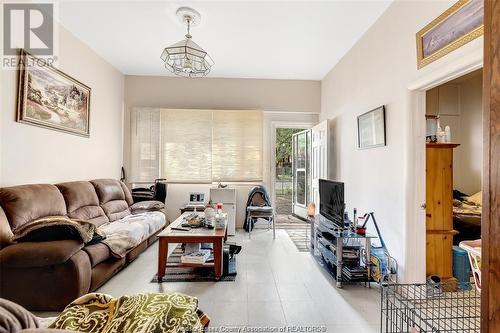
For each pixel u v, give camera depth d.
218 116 5.21
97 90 4.18
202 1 2.84
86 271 2.28
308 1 2.82
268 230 5.05
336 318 2.13
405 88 2.57
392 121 2.80
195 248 3.22
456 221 3.38
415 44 2.43
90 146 3.99
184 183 5.18
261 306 2.30
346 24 3.26
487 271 0.76
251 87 5.30
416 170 2.52
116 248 2.77
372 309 2.27
